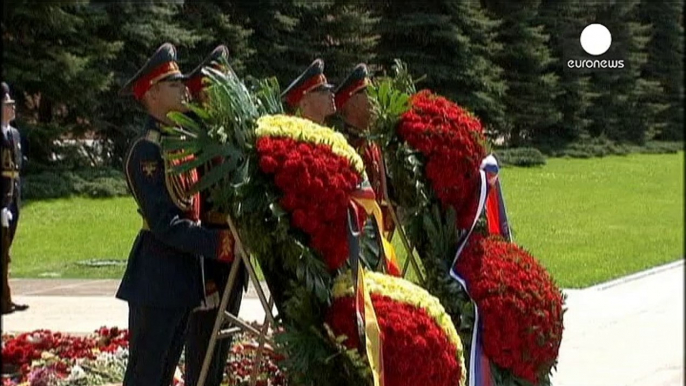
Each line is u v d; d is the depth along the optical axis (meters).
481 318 5.23
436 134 5.39
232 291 5.05
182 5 22.83
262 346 5.26
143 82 4.61
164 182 4.49
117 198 20.70
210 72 4.66
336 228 4.46
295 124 4.56
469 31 27.77
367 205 4.55
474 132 5.53
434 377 4.57
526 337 5.25
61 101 20.95
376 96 5.54
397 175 5.41
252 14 24.34
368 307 4.47
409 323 4.58
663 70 35.62
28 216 17.64
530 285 5.36
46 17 20.05
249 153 4.46
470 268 5.37
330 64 25.45
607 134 33.72
